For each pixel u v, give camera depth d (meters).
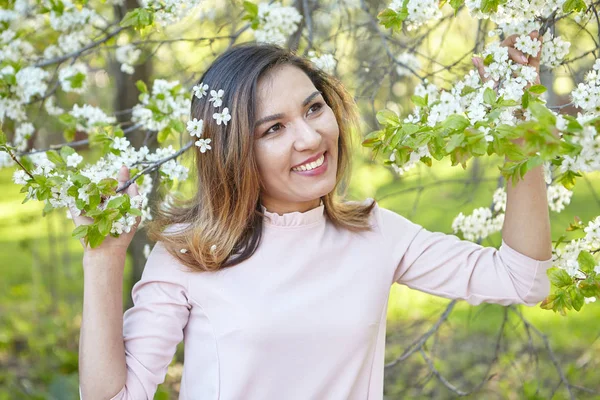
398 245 1.62
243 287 1.49
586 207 5.49
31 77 2.25
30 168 2.15
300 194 1.51
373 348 1.55
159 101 2.15
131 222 1.42
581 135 1.06
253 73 1.49
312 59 1.83
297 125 1.48
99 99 4.27
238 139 1.50
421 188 2.68
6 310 5.38
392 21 1.64
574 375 3.11
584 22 1.77
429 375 2.68
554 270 1.39
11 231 7.04
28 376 4.27
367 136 1.39
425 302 4.95
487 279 1.54
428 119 1.32
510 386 3.71
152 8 1.90
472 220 2.12
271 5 2.28
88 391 1.40
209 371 1.49
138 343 1.48
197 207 1.68
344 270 1.55
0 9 2.51
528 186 1.47
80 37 2.52
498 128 1.17
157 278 1.54
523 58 1.48
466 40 2.97
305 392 1.47
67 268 5.69
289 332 1.46
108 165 1.70
